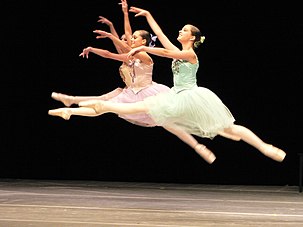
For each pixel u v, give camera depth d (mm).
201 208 9438
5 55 12609
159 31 7043
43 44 12414
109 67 12234
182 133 7180
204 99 6941
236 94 11773
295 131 11742
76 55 12305
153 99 6945
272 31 11500
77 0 12125
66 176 13164
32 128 12961
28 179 13289
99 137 12844
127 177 12938
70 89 12438
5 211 8750
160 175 12766
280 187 12242
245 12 11555
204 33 11719
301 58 11484
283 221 8195
